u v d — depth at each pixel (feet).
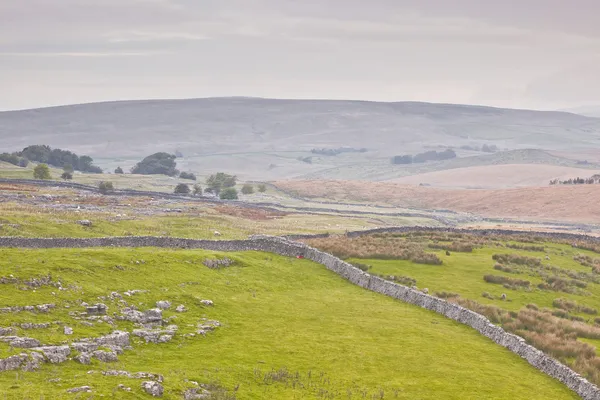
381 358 162.20
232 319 186.91
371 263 287.89
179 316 178.50
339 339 175.52
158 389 116.16
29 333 140.15
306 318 195.72
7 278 170.40
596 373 154.30
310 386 137.69
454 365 160.86
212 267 238.89
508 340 179.11
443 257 308.81
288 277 248.73
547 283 277.64
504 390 145.69
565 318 224.74
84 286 180.55
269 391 131.34
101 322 158.10
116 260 212.23
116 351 140.36
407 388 143.02
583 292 272.10
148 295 189.78
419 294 222.28
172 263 226.79
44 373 118.42
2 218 311.27
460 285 257.34
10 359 118.73
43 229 307.37
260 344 164.96
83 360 128.26
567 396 144.36
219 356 150.92
